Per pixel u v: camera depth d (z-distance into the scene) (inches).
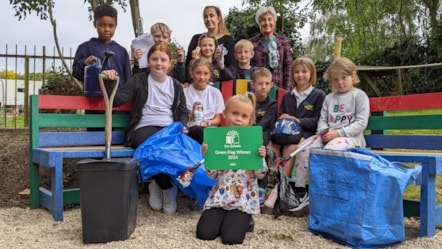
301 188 160.9
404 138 161.6
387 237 117.7
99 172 118.8
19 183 193.6
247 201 129.3
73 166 209.8
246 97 134.9
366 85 684.1
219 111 186.1
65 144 171.0
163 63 168.6
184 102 176.2
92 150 153.1
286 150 167.2
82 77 193.6
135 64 212.1
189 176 134.8
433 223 128.0
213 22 229.6
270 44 231.5
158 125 168.1
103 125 179.6
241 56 215.6
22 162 212.4
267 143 173.6
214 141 127.7
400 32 780.0
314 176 131.8
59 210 147.3
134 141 162.4
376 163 118.3
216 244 119.4
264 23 230.8
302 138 167.6
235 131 126.7
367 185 117.3
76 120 173.5
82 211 119.3
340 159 124.3
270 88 189.2
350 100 162.4
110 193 119.4
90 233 119.2
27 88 394.0
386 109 172.9
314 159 132.6
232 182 130.6
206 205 131.5
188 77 228.4
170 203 158.7
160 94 172.6
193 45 237.1
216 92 187.6
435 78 694.5
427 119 157.3
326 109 168.6
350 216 119.3
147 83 171.8
